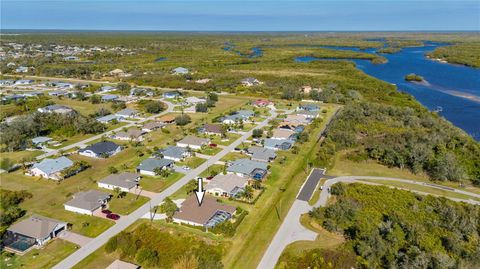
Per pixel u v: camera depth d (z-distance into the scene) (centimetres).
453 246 5597
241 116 13088
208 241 5803
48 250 5625
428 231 6103
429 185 8175
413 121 12288
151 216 6562
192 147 10188
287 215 6694
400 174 8762
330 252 5509
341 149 10238
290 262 5372
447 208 6656
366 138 10906
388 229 5906
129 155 9644
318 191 7706
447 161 8600
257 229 6222
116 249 5634
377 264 5325
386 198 7156
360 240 5744
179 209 6612
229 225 6066
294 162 9288
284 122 12744
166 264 5341
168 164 8769
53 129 11375
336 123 11931
